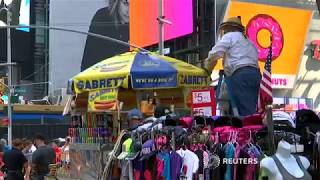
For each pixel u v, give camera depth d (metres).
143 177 13.17
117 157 14.30
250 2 64.44
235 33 13.70
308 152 11.01
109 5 123.44
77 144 19.55
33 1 146.50
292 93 66.56
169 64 16.91
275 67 64.88
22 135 95.19
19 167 23.52
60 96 111.38
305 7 66.75
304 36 66.56
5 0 139.25
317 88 68.12
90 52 125.31
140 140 13.76
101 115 19.44
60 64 127.75
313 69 68.25
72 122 21.06
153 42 83.69
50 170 24.47
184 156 12.09
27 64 143.50
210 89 14.67
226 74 13.76
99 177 17.05
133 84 16.44
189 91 17.19
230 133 11.55
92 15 124.69
